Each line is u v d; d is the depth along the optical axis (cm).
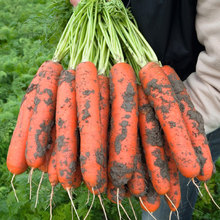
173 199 56
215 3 52
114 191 54
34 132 54
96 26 65
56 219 99
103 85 57
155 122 56
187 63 67
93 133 52
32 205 100
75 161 52
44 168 56
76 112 55
